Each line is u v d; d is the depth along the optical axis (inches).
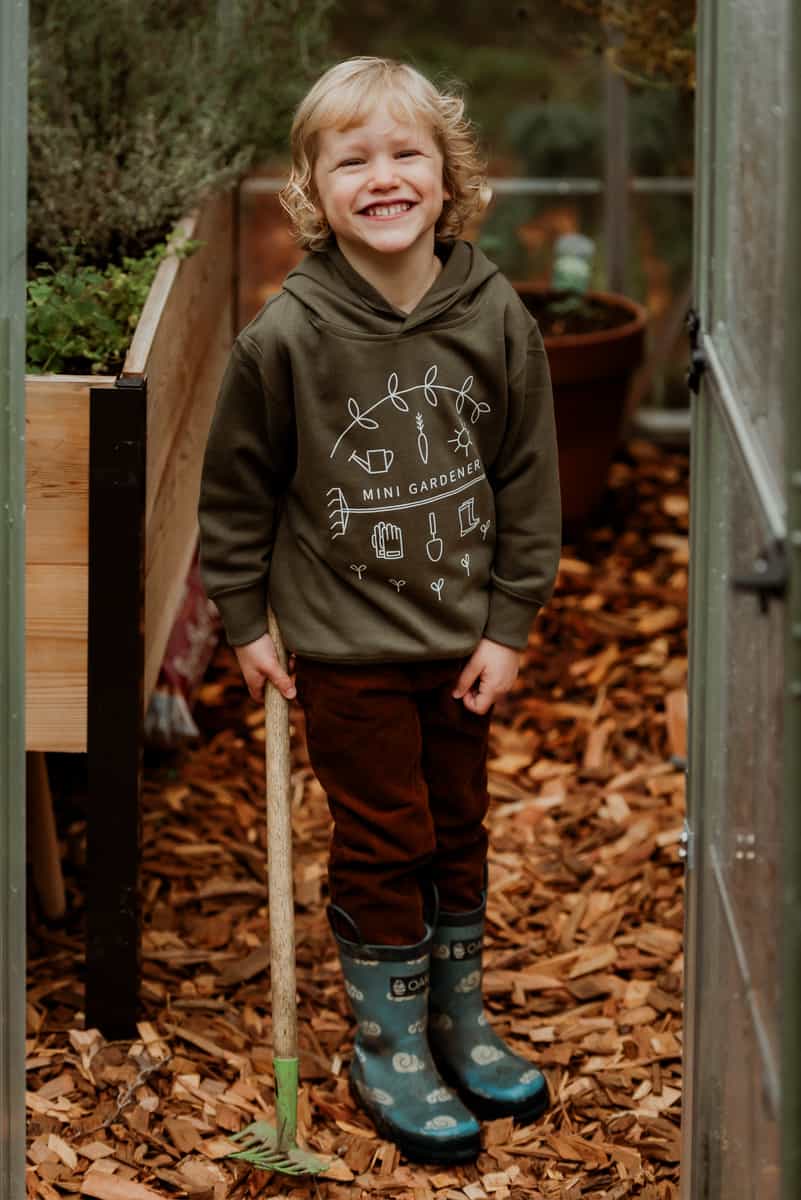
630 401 201.0
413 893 95.8
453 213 91.4
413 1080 96.3
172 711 138.3
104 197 131.6
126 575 97.6
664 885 123.6
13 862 77.5
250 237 211.0
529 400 92.2
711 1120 78.4
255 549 93.5
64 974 112.2
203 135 141.3
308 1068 103.0
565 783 139.0
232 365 89.5
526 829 132.2
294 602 92.4
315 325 87.4
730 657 73.8
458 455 89.7
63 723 100.0
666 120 194.7
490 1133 97.4
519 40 297.7
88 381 95.0
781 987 57.6
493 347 89.1
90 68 146.2
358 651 90.4
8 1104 79.0
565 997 111.2
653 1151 95.1
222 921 119.7
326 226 89.0
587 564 175.3
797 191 53.8
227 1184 92.4
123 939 102.7
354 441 88.5
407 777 93.3
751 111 68.6
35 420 95.3
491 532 93.1
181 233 126.3
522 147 209.9
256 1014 109.0
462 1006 100.8
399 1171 94.5
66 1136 95.5
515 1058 100.9
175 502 123.7
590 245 180.2
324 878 125.4
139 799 101.3
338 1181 93.5
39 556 97.3
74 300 113.9
